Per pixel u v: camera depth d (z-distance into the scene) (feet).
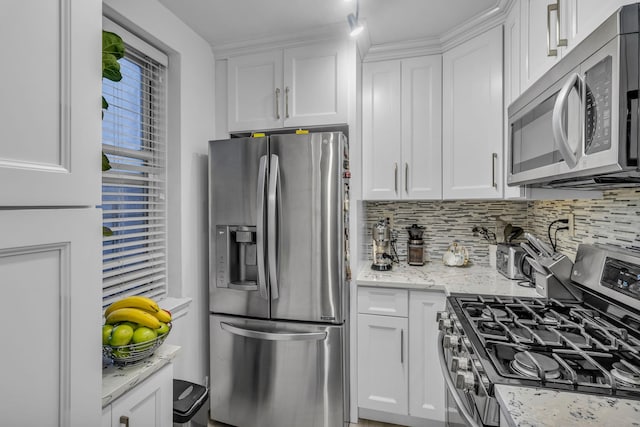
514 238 7.36
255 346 5.94
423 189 6.95
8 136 1.98
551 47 3.92
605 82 2.46
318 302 5.62
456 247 7.61
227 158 6.01
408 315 6.22
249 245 6.16
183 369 6.07
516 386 2.61
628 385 2.60
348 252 6.01
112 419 3.08
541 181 3.95
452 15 5.90
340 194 5.48
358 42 6.49
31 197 2.08
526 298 4.88
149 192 5.87
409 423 6.32
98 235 2.56
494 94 5.87
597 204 4.73
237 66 6.91
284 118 6.62
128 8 4.85
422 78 6.93
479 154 6.16
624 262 3.80
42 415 2.20
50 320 2.24
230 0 5.40
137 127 5.62
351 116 6.32
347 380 6.15
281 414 5.83
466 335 3.70
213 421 6.48
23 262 2.09
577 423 2.14
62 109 2.28
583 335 3.47
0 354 1.98
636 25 2.26
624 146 2.30
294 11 5.73
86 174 2.45
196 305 6.44
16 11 2.02
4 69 1.96
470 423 2.91
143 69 5.72
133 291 5.41
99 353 2.58
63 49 2.29
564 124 3.06
